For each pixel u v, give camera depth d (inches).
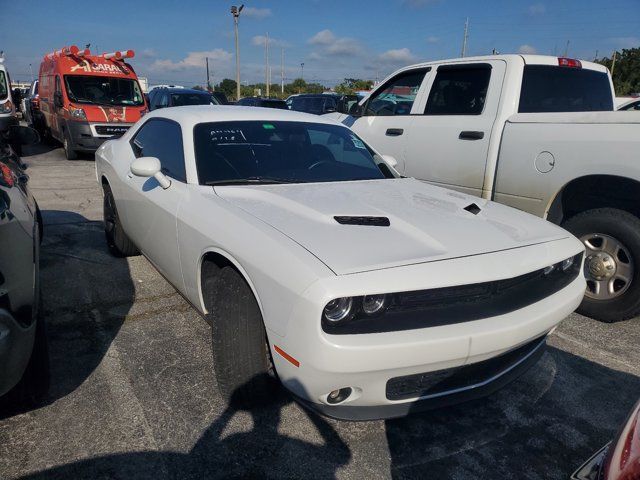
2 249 79.8
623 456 51.1
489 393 91.7
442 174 187.6
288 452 89.4
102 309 143.9
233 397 96.4
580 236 148.0
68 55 480.1
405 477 85.0
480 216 107.7
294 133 141.7
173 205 116.9
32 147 571.5
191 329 133.0
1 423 93.7
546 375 117.8
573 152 145.3
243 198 109.5
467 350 80.4
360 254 82.0
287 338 78.0
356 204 107.2
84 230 225.0
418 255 83.7
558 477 86.5
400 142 204.1
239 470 84.7
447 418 101.2
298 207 102.7
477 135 174.1
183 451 88.3
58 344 123.0
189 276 111.7
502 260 87.6
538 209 157.9
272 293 80.5
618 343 134.3
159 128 149.0
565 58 188.2
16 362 80.4
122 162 160.7
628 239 136.9
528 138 157.6
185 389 105.9
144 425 94.5
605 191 148.8
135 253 184.7
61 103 462.0
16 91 569.3
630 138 133.5
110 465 84.6
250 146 131.0
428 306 81.3
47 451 87.1
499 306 86.4
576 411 104.5
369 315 77.2
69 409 98.4
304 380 77.9
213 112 140.4
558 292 98.1
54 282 162.7
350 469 86.2
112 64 491.5
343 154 144.3
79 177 376.5
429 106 198.1
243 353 92.3
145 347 123.0
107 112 460.8
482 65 182.5
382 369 76.5
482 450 92.3
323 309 73.5
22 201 99.1
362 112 233.5
